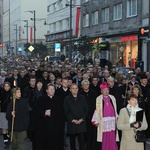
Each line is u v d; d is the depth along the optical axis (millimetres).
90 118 10398
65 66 22891
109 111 9234
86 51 37375
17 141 10125
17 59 52781
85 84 11016
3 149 10977
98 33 45188
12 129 9961
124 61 38000
